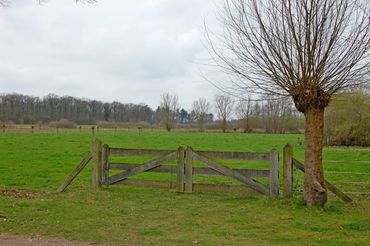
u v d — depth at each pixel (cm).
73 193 1416
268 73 1198
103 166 1504
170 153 1429
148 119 12588
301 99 1184
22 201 1251
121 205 1227
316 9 1118
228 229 956
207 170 1392
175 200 1307
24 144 4009
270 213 1123
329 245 829
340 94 1267
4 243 825
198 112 11062
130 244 827
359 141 4672
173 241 849
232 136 6769
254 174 1342
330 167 2492
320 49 1139
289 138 6091
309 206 1182
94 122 11275
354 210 1169
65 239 860
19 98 9925
